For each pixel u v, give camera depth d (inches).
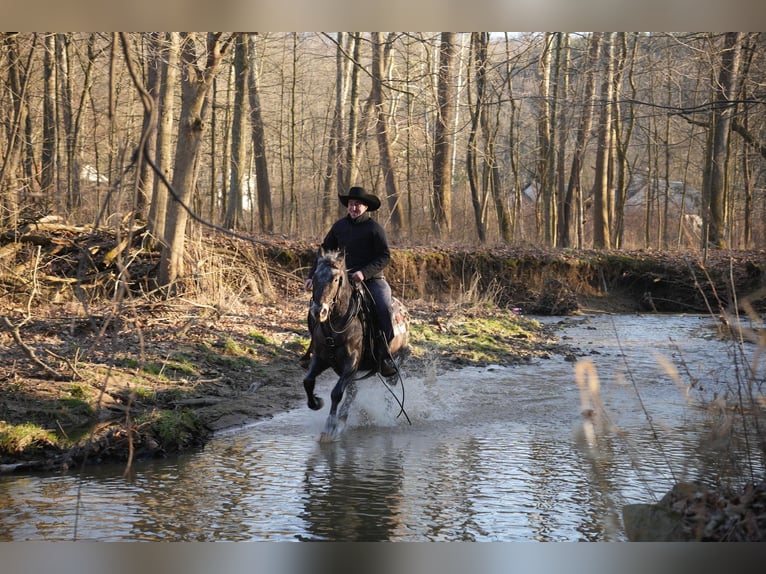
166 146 627.8
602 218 1256.8
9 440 307.9
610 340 728.3
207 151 1254.9
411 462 318.3
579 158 1231.5
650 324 873.5
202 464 312.8
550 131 1221.1
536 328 784.9
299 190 1550.2
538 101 1113.4
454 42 898.7
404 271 959.6
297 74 1311.5
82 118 935.0
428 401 438.9
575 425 389.1
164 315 559.8
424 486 284.4
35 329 469.7
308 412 413.7
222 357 483.2
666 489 276.4
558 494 274.4
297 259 837.8
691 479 279.3
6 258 585.9
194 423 355.6
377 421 398.0
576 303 1004.6
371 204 384.5
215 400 407.5
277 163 1633.9
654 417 402.0
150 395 385.1
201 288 629.9
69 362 372.5
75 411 344.8
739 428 256.2
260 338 549.0
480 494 274.7
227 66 1115.3
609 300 1058.7
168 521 243.6
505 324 753.6
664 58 634.2
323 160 1382.9
